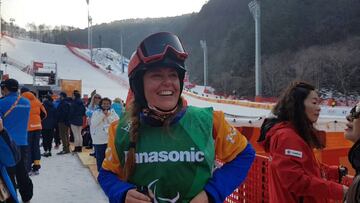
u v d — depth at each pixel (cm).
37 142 802
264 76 6875
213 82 8694
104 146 708
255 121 506
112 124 194
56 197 625
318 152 414
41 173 820
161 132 173
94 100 1038
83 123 1230
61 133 1121
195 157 171
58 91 2797
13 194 395
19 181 543
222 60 9212
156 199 168
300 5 8288
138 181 172
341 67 5919
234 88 7675
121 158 182
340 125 474
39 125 799
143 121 176
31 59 6900
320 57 6525
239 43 8912
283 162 246
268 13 8675
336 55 6294
